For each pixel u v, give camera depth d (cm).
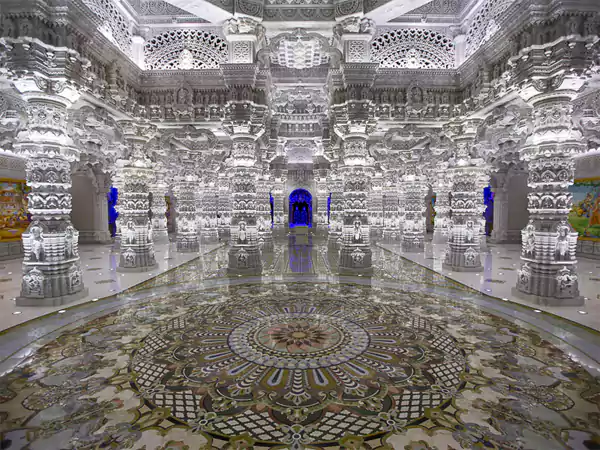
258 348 389
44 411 264
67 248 575
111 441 230
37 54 491
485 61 654
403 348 386
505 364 342
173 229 2270
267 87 817
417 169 1150
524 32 516
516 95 611
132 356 366
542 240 545
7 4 473
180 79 778
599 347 379
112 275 803
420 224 1188
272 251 1254
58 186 553
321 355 370
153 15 770
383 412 265
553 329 435
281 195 1916
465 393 290
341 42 739
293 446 227
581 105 641
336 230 1323
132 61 719
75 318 488
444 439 232
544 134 529
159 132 867
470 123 773
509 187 1540
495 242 1552
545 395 285
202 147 938
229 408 272
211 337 422
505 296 598
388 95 782
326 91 937
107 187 1622
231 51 733
